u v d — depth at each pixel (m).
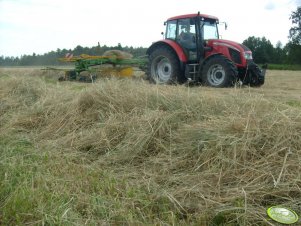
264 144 3.82
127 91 5.97
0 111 6.61
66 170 3.91
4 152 4.40
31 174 3.66
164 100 5.49
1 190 3.29
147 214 3.04
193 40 11.57
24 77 8.09
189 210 3.13
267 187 3.31
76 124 5.55
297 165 3.51
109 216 2.93
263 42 43.78
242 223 2.86
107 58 13.03
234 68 10.52
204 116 4.99
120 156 4.41
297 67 35.97
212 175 3.64
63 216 2.82
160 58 12.20
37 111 6.16
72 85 9.61
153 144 4.54
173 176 3.79
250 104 5.00
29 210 2.92
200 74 11.22
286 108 4.76
